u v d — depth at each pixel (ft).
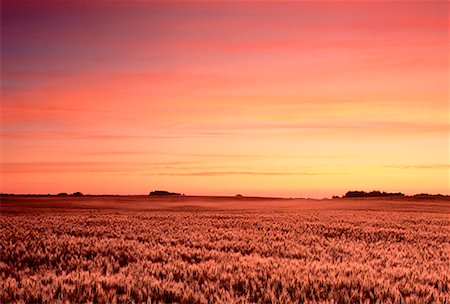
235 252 47.91
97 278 29.58
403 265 39.27
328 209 192.03
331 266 35.91
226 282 29.68
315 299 26.30
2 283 28.30
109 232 67.67
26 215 117.39
